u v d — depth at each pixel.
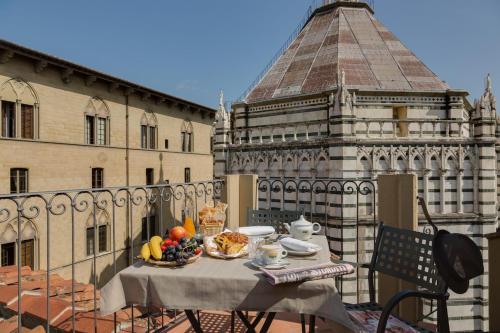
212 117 41.22
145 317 6.33
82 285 9.59
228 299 2.94
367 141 16.12
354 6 27.58
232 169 20.67
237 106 23.80
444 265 3.12
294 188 17.95
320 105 19.92
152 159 31.14
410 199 5.75
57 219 21.77
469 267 3.07
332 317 2.82
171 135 33.88
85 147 24.41
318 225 4.65
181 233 3.75
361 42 24.12
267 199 19.03
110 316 6.12
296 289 2.90
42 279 9.97
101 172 26.05
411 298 5.80
